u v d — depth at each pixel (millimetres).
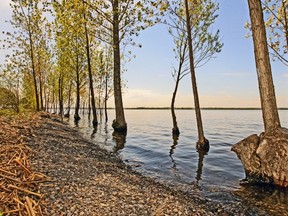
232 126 59750
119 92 32531
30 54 42844
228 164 18156
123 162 16953
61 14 31562
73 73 55219
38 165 10148
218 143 29609
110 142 26672
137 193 9055
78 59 50469
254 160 13430
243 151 14102
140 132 40406
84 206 7223
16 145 12008
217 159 19906
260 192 11695
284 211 9500
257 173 13203
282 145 12695
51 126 25531
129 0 28766
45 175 9000
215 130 47969
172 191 10945
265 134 13562
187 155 21453
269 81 13648
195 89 23672
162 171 15594
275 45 20984
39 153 12039
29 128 18359
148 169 15859
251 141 14047
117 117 32812
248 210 9531
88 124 47219
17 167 9094
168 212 7805
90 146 19625
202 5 25578
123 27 29984
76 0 28219
